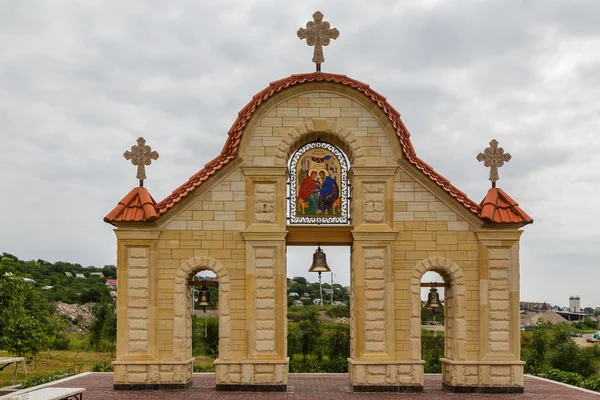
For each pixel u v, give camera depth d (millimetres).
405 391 22688
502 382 22750
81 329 58531
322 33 24344
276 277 23094
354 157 23625
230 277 23203
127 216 23078
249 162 23562
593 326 118875
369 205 23484
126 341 22875
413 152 23953
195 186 23281
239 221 23422
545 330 36688
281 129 23719
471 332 23094
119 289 23000
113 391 22328
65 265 114750
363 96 23641
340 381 25688
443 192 23406
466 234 23453
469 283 23281
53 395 17078
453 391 22703
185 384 22812
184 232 23344
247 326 22875
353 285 23500
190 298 24562
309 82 23672
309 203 24094
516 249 23359
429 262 23297
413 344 22922
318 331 39250
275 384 22625
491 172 24172
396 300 23141
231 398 20938
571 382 25922
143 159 24031
